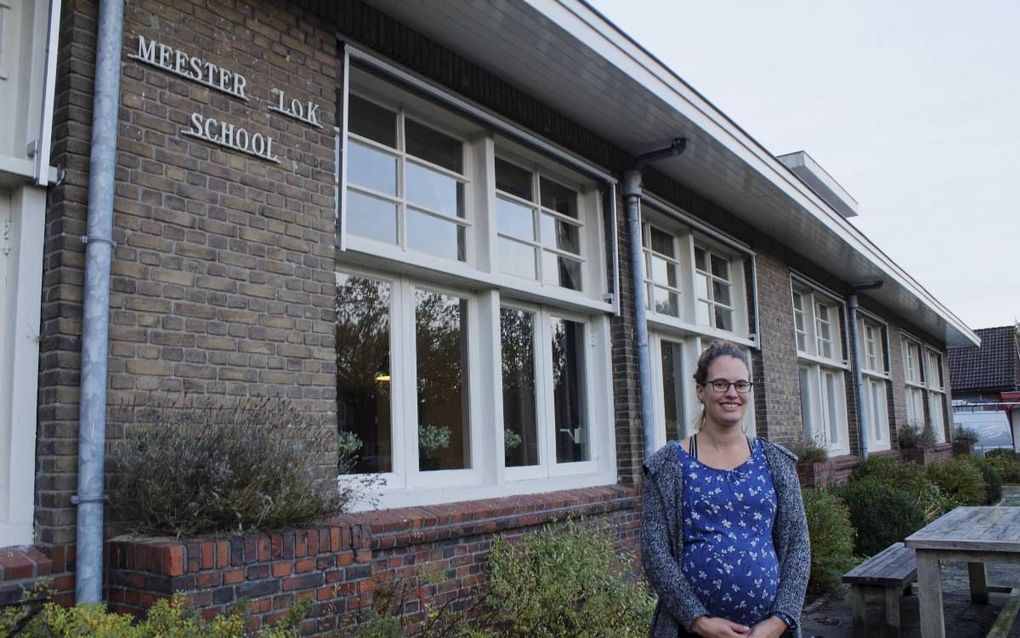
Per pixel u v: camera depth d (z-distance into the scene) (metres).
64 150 3.77
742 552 2.71
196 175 4.24
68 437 3.64
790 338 11.84
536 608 5.01
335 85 5.10
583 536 5.93
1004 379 32.41
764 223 10.83
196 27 4.33
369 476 5.06
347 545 4.09
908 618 7.33
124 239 3.91
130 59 4.03
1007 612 6.85
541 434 6.87
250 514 3.81
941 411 23.78
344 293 5.31
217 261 4.28
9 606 3.35
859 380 14.92
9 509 3.55
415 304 5.82
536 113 6.74
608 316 7.62
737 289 10.71
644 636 5.32
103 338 3.69
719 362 2.91
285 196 4.68
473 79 6.10
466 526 5.38
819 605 7.86
